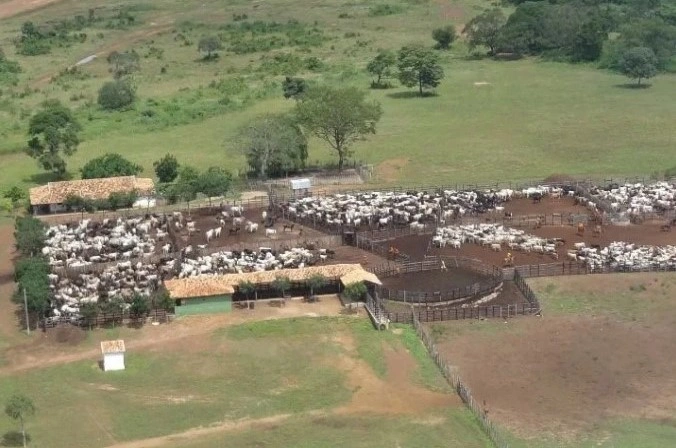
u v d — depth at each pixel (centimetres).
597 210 18712
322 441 11094
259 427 11456
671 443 11075
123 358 12862
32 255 16438
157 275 15338
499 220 18300
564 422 11612
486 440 11112
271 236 17612
